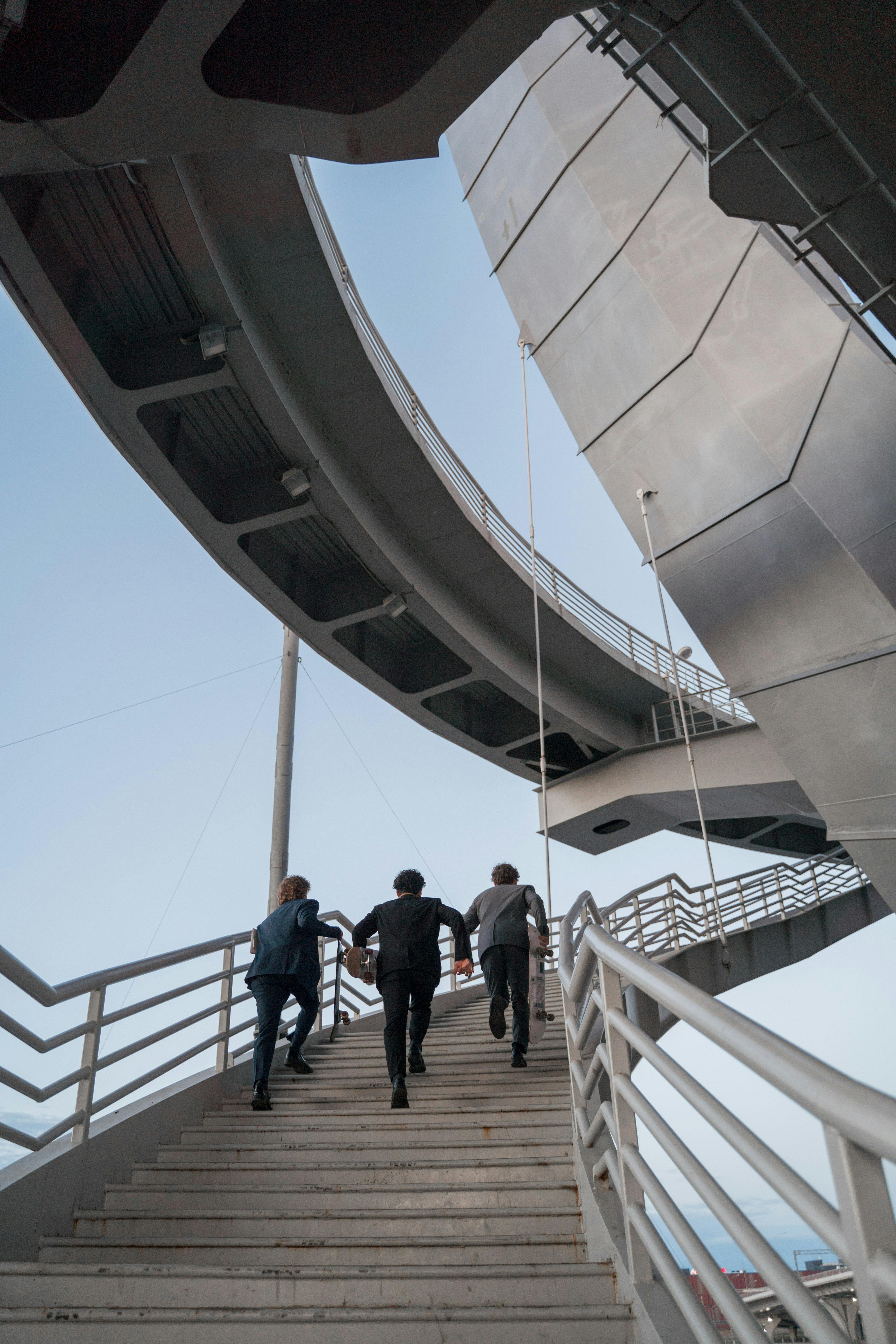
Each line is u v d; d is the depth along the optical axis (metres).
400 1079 5.10
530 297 13.34
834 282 10.13
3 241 8.71
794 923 15.89
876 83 5.35
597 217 12.34
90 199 9.06
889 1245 0.86
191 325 10.75
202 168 9.33
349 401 12.77
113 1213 3.75
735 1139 1.28
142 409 11.44
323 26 5.60
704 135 6.34
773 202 6.61
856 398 9.55
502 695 20.95
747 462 10.36
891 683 9.05
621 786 20.22
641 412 11.54
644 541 11.44
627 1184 2.37
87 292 10.15
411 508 14.87
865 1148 0.85
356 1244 3.23
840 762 9.56
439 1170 4.10
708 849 13.73
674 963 11.89
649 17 5.40
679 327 11.16
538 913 6.27
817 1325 1.01
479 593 17.25
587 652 19.31
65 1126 3.82
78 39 5.34
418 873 6.02
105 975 4.23
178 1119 4.98
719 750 19.02
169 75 5.21
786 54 5.30
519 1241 3.16
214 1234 3.61
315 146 5.86
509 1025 8.07
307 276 10.88
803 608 9.80
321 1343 2.43
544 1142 4.27
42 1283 2.81
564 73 13.34
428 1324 2.42
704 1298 2.83
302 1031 6.16
